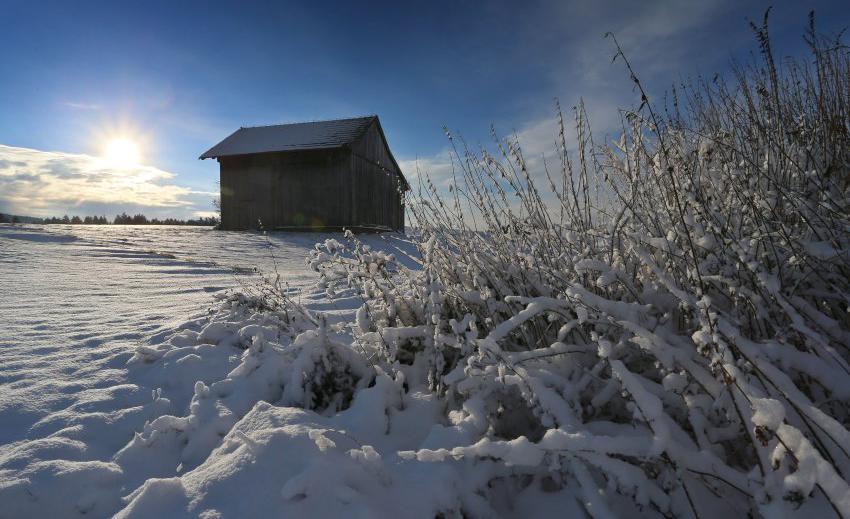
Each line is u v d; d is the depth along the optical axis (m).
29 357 3.00
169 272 8.08
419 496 1.46
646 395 1.39
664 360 1.54
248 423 1.89
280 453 1.55
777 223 1.91
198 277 7.53
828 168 2.01
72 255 9.54
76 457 1.85
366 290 2.78
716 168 2.15
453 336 2.37
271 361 2.57
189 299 5.31
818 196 1.96
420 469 1.58
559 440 1.33
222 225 22.86
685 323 1.97
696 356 1.63
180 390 2.56
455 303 2.72
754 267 1.55
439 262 2.77
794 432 1.12
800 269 1.90
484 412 1.84
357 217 21.72
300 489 1.36
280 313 3.72
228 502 1.38
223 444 1.75
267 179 22.09
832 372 1.41
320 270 2.87
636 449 1.33
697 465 1.33
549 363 1.99
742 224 1.96
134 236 15.06
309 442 1.61
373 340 2.68
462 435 1.71
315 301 4.90
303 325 3.61
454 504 1.46
